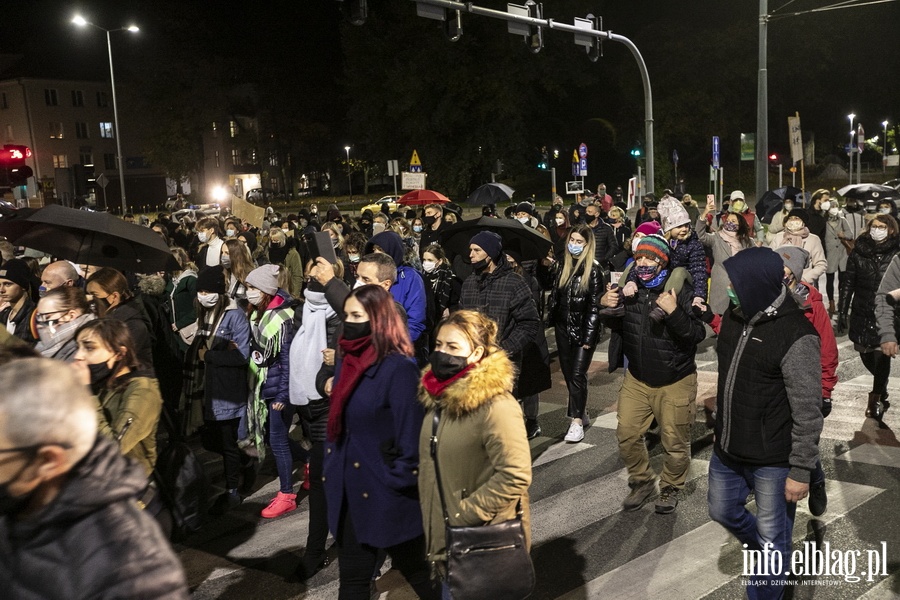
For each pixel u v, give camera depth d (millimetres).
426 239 10961
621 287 5305
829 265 11938
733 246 8922
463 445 3113
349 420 3428
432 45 44750
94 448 1803
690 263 7691
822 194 12023
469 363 3172
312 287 5023
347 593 3541
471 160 48125
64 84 73000
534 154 52000
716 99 48156
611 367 5656
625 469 6152
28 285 6090
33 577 1710
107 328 3682
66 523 1732
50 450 1706
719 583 4328
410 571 3543
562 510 5402
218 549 5059
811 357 3494
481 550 3008
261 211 14609
